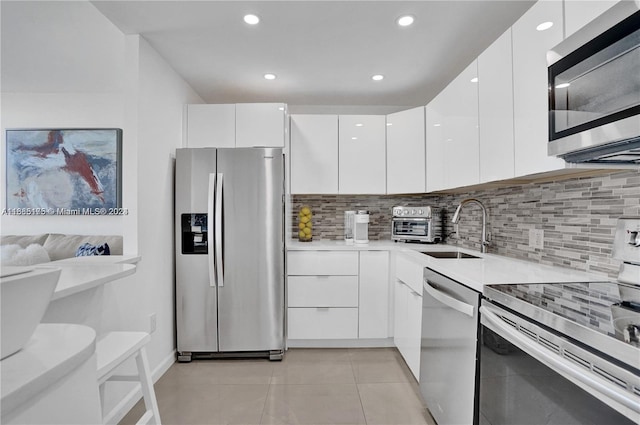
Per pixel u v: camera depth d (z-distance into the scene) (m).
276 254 2.55
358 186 3.02
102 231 3.26
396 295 2.65
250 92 3.07
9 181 3.25
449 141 2.27
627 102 0.91
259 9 1.83
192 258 2.52
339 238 3.39
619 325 0.83
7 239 3.04
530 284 1.27
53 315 1.35
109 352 1.18
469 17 1.90
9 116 3.29
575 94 1.09
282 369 2.42
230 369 2.42
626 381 0.69
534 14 1.35
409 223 3.06
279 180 2.55
